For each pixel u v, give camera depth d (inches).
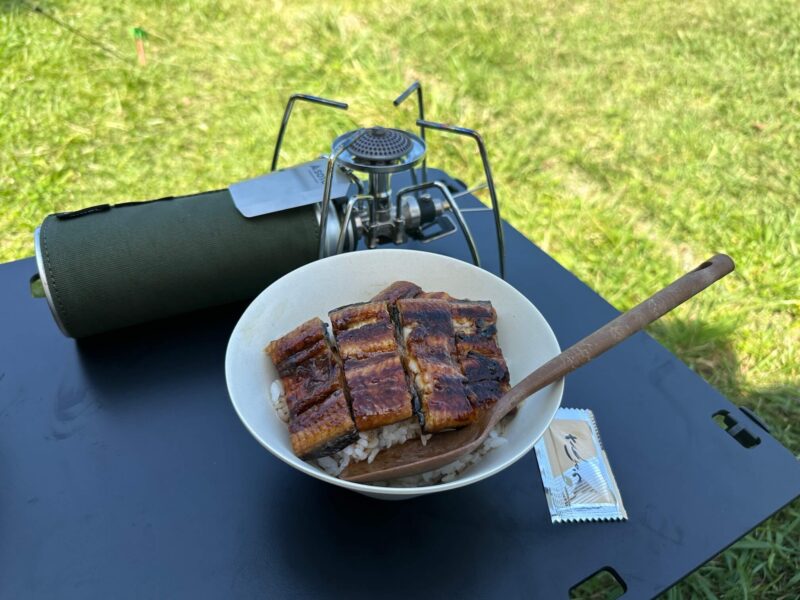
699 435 33.8
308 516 28.9
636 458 32.5
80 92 98.9
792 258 82.0
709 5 140.5
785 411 65.2
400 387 27.2
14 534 27.5
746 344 71.4
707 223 87.0
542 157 97.0
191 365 35.8
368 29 123.6
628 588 27.2
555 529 29.1
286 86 106.9
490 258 45.6
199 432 32.2
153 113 98.1
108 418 32.6
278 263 37.1
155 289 34.7
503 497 30.2
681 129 104.7
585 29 130.7
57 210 81.1
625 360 38.0
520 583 27.2
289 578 26.8
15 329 37.2
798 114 109.8
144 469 30.4
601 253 81.5
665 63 121.6
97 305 33.6
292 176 38.2
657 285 77.3
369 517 29.1
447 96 108.3
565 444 32.5
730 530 29.6
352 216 38.6
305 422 26.8
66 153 89.0
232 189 37.0
